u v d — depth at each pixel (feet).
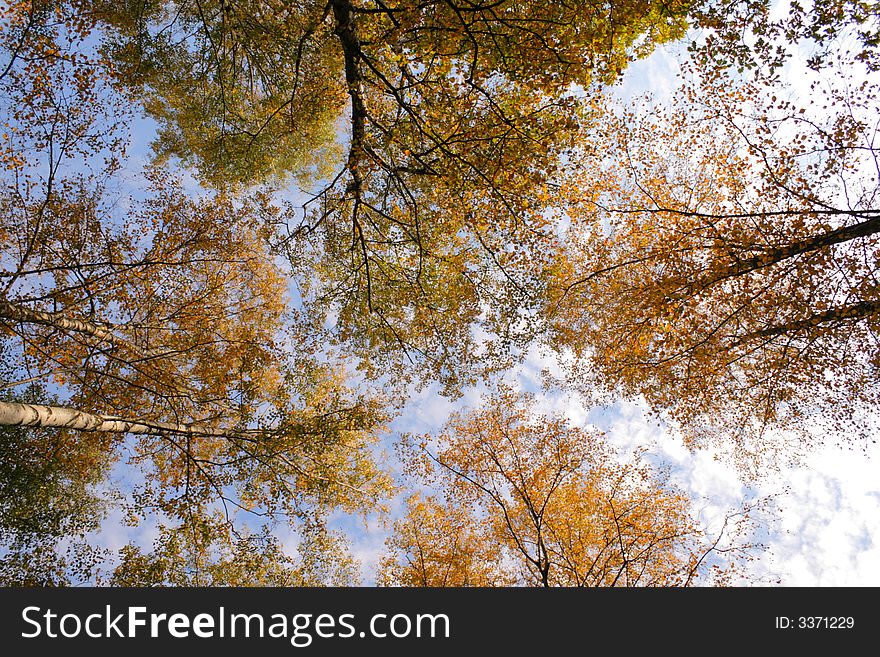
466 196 32.83
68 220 33.55
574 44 26.58
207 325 41.09
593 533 41.63
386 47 29.89
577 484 43.65
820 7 24.44
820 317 29.86
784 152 30.07
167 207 37.60
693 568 36.83
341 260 42.91
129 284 35.17
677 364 37.37
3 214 32.35
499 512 43.75
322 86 37.58
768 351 37.06
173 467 40.45
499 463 44.21
